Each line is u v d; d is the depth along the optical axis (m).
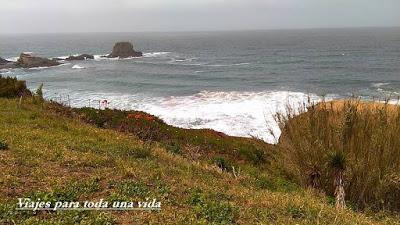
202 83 74.88
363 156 12.61
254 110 43.72
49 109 22.45
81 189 8.55
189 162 14.41
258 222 8.20
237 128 37.03
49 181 8.85
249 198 10.11
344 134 12.90
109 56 140.25
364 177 12.45
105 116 22.83
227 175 13.68
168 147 17.58
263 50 165.75
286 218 8.80
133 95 60.44
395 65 99.38
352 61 112.00
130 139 17.30
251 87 68.31
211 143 20.70
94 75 88.00
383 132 12.51
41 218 7.06
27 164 9.95
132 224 7.23
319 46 181.88
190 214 7.92
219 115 42.31
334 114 13.72
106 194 8.54
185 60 127.69
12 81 27.42
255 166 17.47
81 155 11.50
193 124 39.38
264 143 16.58
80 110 23.86
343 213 10.23
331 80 77.06
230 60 125.12
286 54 143.25
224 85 71.62
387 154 12.34
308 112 13.87
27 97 25.39
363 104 14.07
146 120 22.73
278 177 14.38
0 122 16.55
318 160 13.12
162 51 173.50
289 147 14.00
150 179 10.16
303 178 13.63
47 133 14.90
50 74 90.44
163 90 65.62
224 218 7.98
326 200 11.96
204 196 9.13
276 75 86.50
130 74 90.00
